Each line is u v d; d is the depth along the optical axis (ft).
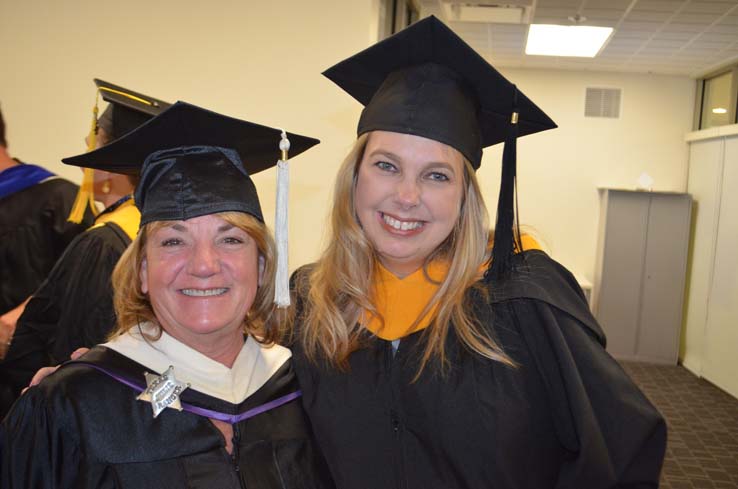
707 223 23.04
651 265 24.09
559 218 26.02
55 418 3.47
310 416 4.34
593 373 4.02
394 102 4.30
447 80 4.44
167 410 3.70
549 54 22.53
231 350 4.19
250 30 10.59
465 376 4.18
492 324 4.26
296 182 10.66
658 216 23.85
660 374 22.80
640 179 24.11
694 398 20.01
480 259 4.41
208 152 4.06
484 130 5.17
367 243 4.54
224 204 3.84
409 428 4.27
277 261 4.20
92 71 11.09
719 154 22.34
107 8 10.90
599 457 3.82
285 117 10.61
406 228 4.14
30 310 6.26
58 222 7.74
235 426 3.93
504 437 4.04
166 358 3.91
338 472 4.24
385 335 4.48
